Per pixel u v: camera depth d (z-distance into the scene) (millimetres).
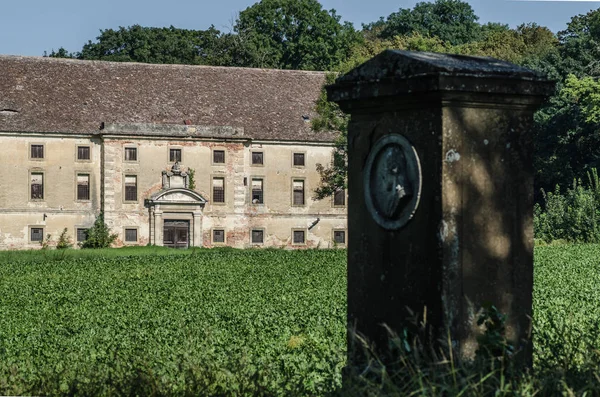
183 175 64812
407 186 7836
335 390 8023
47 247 63000
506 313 7805
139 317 24469
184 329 19672
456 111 7551
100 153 64188
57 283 36281
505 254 7770
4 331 22234
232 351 15148
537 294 23547
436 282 7629
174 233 65188
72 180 63656
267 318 22047
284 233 67625
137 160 64312
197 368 9391
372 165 8227
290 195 67750
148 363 11250
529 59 74250
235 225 66375
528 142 7832
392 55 7820
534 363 8578
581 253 42281
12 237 62719
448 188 7539
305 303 25500
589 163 68312
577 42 73062
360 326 8461
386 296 8156
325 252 52938
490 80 7512
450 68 7371
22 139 62906
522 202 7820
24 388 9766
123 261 47719
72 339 20156
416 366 7152
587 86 64875
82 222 63781
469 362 7414
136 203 64188
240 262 45219
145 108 67062
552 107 70688
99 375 9594
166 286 33875
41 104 64625
